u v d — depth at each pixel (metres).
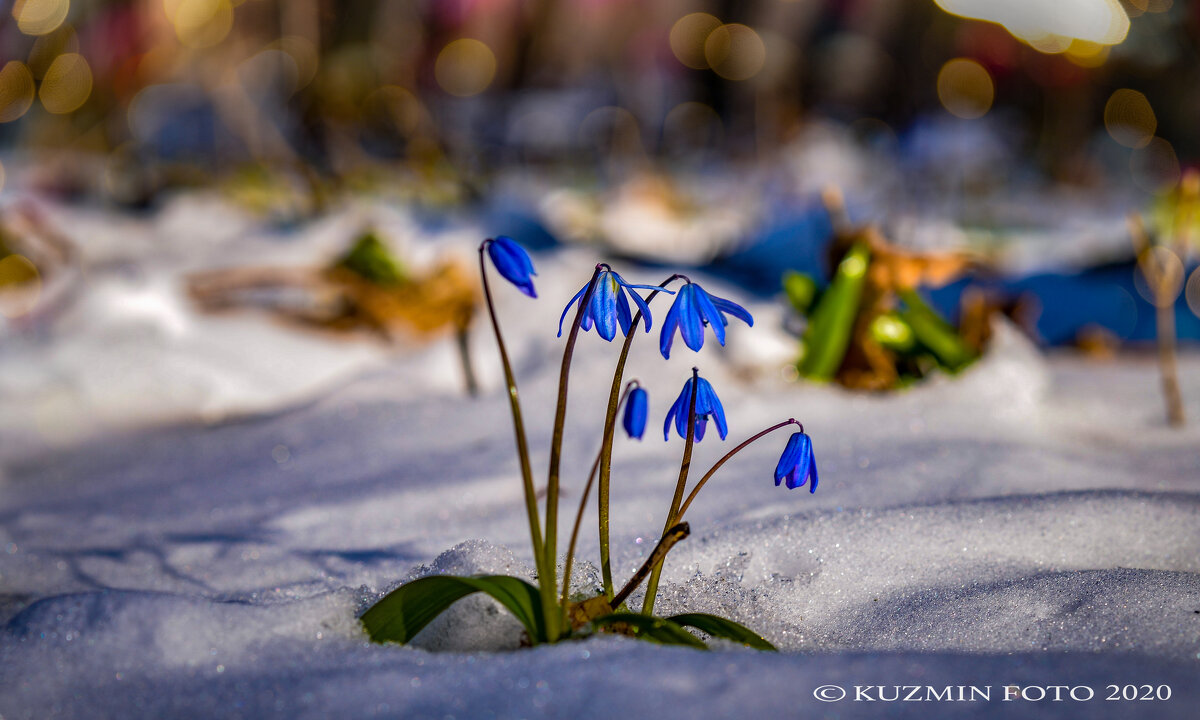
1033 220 3.35
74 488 0.93
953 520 0.73
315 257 2.18
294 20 4.33
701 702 0.58
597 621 0.64
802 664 0.60
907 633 0.66
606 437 0.65
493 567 0.68
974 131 4.18
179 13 4.31
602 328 0.62
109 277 1.58
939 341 1.13
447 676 0.61
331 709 0.60
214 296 1.69
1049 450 0.89
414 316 1.58
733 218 3.12
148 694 0.61
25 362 1.33
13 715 0.61
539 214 2.71
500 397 1.17
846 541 0.72
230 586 0.74
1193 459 0.88
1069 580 0.68
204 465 1.00
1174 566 0.71
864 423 0.98
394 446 1.01
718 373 1.17
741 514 0.78
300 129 4.20
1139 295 1.94
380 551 0.77
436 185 3.53
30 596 0.73
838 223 1.21
